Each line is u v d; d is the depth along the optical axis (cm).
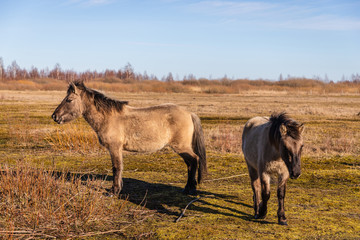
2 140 1276
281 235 472
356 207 594
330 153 1077
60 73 13225
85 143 1149
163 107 684
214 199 642
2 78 10512
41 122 1791
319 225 509
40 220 511
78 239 462
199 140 683
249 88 7194
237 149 1127
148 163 953
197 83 8325
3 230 466
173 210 579
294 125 450
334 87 7150
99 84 6975
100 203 565
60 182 650
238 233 479
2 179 620
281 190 507
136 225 511
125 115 668
